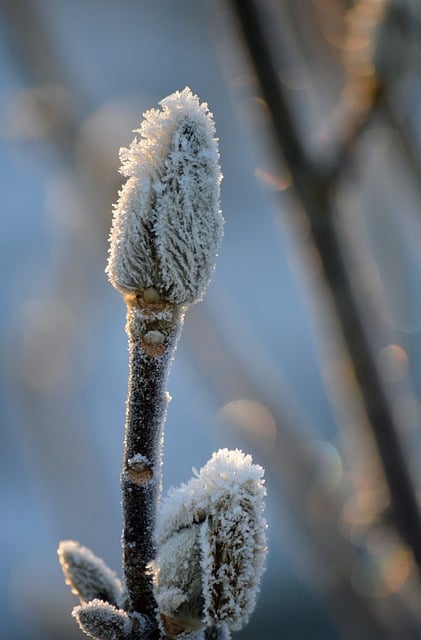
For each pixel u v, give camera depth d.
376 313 0.55
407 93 0.55
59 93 0.73
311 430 0.71
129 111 0.74
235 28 0.50
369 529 0.54
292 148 0.50
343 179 0.50
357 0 0.51
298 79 0.54
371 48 0.50
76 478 0.77
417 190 0.58
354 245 0.55
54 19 0.80
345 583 0.59
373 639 0.57
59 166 0.73
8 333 0.80
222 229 0.38
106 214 0.72
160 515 0.39
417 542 0.52
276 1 0.52
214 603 0.38
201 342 0.69
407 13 0.50
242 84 0.51
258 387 0.69
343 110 0.50
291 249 0.52
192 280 0.38
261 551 0.39
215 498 0.39
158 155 0.38
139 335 0.39
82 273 0.79
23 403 0.79
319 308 0.52
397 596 0.56
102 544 0.75
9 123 0.74
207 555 0.38
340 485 0.64
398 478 0.52
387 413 0.52
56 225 0.78
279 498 0.64
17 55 0.74
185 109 0.38
